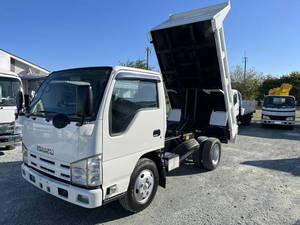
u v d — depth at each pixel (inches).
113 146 113.5
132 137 124.3
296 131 513.7
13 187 171.3
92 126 105.5
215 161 226.1
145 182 136.7
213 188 178.1
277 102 558.9
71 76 129.5
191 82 237.6
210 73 218.1
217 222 129.6
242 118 589.3
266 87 1502.2
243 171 221.0
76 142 107.4
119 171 117.6
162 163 149.6
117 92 117.6
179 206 147.3
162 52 225.9
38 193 162.1
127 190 125.4
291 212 142.9
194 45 203.8
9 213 135.6
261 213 140.9
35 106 137.9
